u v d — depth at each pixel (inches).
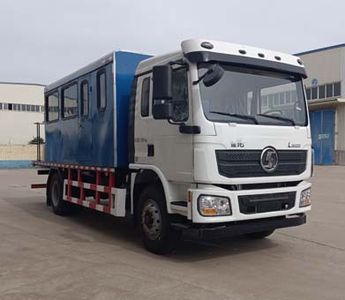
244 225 279.0
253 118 287.6
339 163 1480.1
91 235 373.4
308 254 310.8
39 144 668.1
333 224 418.3
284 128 296.5
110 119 357.7
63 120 470.6
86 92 409.7
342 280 253.6
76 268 269.6
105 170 366.6
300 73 314.3
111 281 245.3
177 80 285.4
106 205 370.0
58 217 467.2
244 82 289.3
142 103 323.0
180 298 219.9
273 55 304.7
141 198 319.6
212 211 267.7
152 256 302.5
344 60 1480.1
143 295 223.9
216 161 269.9
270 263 287.3
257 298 222.2
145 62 324.8
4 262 283.0
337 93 1505.9
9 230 390.6
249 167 280.1
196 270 269.4
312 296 227.0
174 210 288.7
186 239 344.8
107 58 364.8
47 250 315.3
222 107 278.5
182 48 282.0
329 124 1513.3
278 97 303.0
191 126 272.1
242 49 290.5
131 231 391.9
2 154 1847.9
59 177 478.9
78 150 428.8
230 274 261.9
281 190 293.3
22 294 225.8
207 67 277.0
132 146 336.8
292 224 299.4
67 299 219.1
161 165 300.4
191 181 274.8
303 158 308.3
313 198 605.3
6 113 2373.3
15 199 623.8
